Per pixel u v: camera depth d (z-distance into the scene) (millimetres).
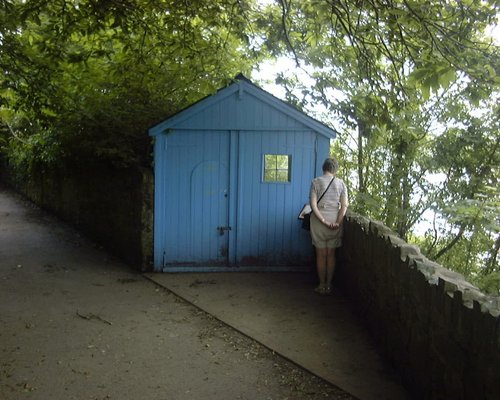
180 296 6680
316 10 5934
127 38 8047
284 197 7977
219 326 5633
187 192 7840
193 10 6961
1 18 7020
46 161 13508
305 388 4180
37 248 9727
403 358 4207
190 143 7770
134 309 6172
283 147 7891
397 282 4453
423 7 4957
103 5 6539
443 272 3855
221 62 8258
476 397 2865
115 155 8406
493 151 7777
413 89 6504
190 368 4535
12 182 21344
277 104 7754
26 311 6012
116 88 9289
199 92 9141
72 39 9023
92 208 10586
